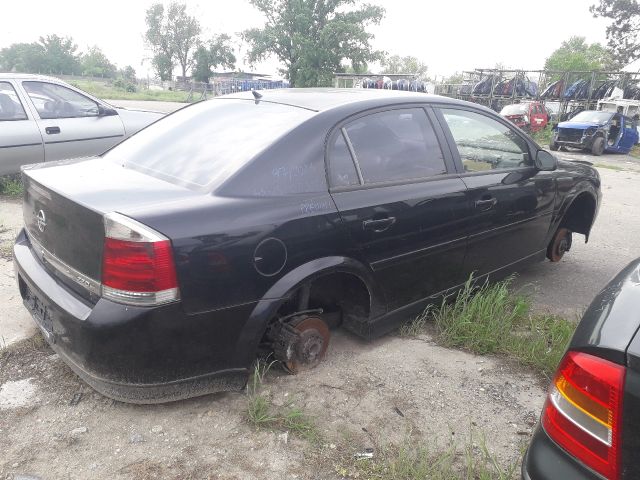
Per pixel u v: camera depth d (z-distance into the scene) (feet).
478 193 11.93
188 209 7.86
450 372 10.46
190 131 10.68
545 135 79.77
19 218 19.67
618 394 4.64
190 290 7.71
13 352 10.41
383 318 10.86
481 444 7.96
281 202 8.73
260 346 10.15
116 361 7.68
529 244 14.23
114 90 175.83
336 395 9.54
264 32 151.02
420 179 10.91
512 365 10.82
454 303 12.60
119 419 8.64
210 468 7.74
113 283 7.49
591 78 89.61
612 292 5.61
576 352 5.11
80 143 23.12
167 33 240.94
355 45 150.92
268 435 8.43
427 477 7.63
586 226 16.47
